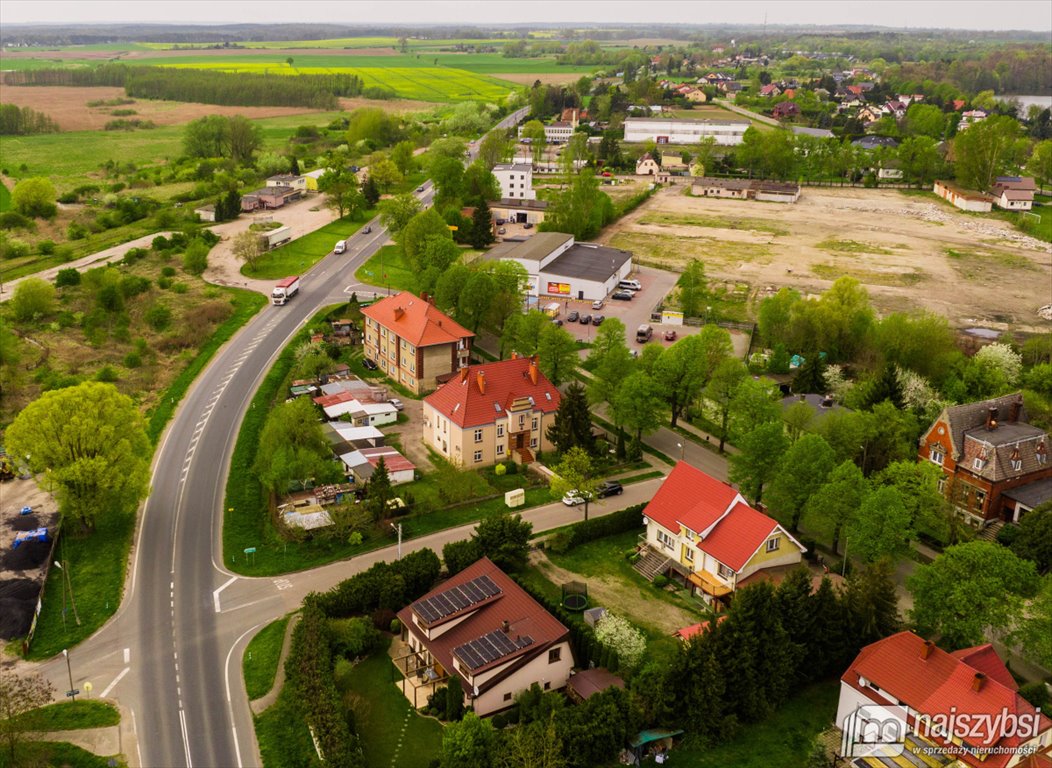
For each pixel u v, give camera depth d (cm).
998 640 8894
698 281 18988
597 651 8206
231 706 7869
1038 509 10131
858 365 15925
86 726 7556
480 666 7662
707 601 9538
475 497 11569
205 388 14750
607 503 11519
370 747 7431
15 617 8944
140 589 9531
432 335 14612
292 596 9469
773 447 10800
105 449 10181
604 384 13325
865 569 9594
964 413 11512
